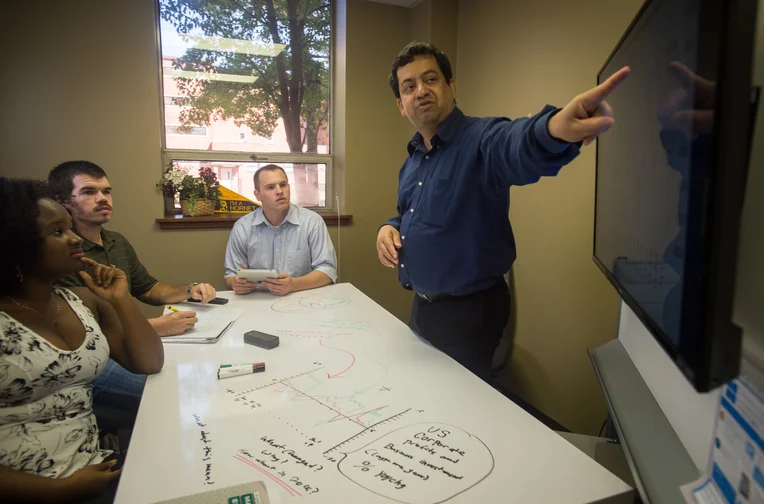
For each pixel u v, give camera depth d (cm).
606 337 176
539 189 208
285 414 89
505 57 227
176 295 181
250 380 105
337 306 172
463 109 268
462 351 149
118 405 146
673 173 54
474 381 104
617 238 93
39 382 89
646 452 73
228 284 223
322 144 302
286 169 295
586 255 183
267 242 233
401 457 74
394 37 292
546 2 197
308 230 232
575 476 69
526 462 73
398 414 88
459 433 81
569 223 191
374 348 126
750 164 50
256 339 129
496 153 110
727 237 39
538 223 210
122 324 107
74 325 100
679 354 47
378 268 311
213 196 269
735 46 37
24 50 227
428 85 137
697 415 68
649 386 94
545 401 213
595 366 113
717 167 38
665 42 57
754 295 50
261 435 81
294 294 191
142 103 247
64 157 239
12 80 227
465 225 136
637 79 74
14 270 91
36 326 93
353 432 82
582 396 190
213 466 72
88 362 99
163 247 260
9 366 85
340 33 286
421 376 106
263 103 283
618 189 92
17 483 82
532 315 218
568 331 196
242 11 269
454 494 65
